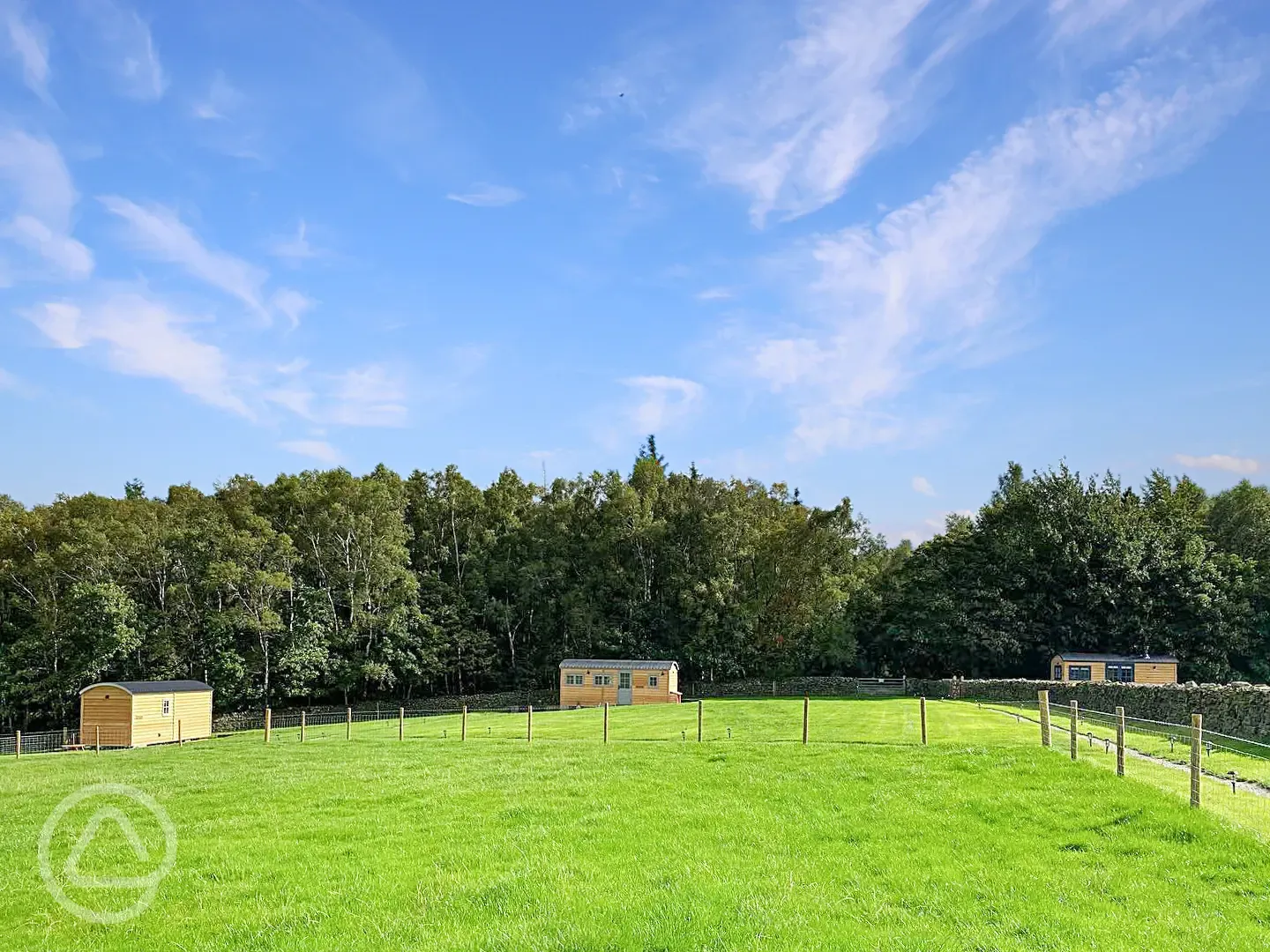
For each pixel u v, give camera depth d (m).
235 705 62.44
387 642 65.81
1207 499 75.75
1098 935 9.48
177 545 63.56
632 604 73.19
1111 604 63.72
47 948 10.25
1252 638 62.06
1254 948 9.04
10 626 61.47
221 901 11.66
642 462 81.69
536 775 20.69
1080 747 22.81
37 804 20.03
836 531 72.81
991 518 70.69
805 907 10.60
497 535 76.38
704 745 25.47
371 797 18.44
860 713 41.03
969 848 13.13
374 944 9.86
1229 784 17.03
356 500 68.94
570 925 10.12
